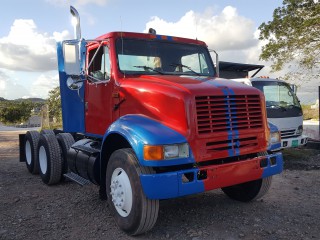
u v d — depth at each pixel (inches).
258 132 188.9
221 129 175.9
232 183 175.9
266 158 190.4
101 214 206.2
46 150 269.1
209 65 247.6
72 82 245.0
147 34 227.0
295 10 707.4
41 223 193.2
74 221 195.8
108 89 216.1
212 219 194.7
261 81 394.3
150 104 183.9
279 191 250.1
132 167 169.6
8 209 216.7
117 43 215.0
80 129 253.1
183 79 196.4
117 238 172.9
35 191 257.6
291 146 378.9
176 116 171.2
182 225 187.2
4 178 302.0
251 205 218.1
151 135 162.7
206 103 173.3
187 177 167.8
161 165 159.2
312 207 212.8
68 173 259.4
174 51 232.8
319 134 480.7
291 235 170.9
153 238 172.2
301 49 711.1
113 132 182.7
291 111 389.4
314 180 283.7
